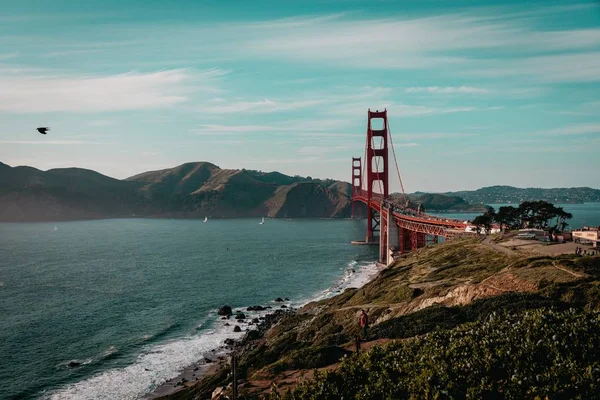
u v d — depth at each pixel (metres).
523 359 27.34
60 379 62.50
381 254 162.88
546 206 115.69
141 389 59.03
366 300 73.62
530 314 34.50
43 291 119.12
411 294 64.38
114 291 119.38
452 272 71.69
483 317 40.16
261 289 121.88
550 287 43.34
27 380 62.19
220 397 37.72
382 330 43.88
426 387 26.12
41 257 190.62
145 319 92.31
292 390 33.34
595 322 30.55
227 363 62.50
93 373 64.56
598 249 65.69
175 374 63.81
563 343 28.08
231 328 85.56
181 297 112.56
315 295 113.94
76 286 126.06
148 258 186.62
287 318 83.06
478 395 24.91
